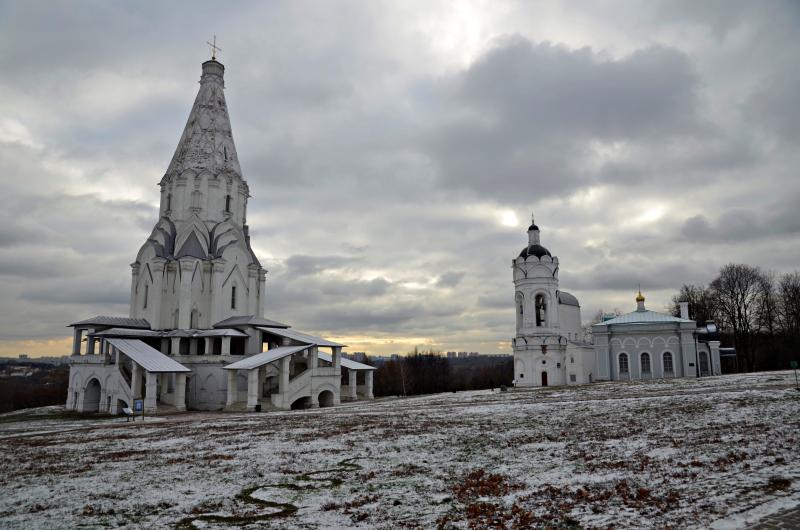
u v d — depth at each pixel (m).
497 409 38.69
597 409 34.00
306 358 69.25
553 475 16.88
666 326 78.25
